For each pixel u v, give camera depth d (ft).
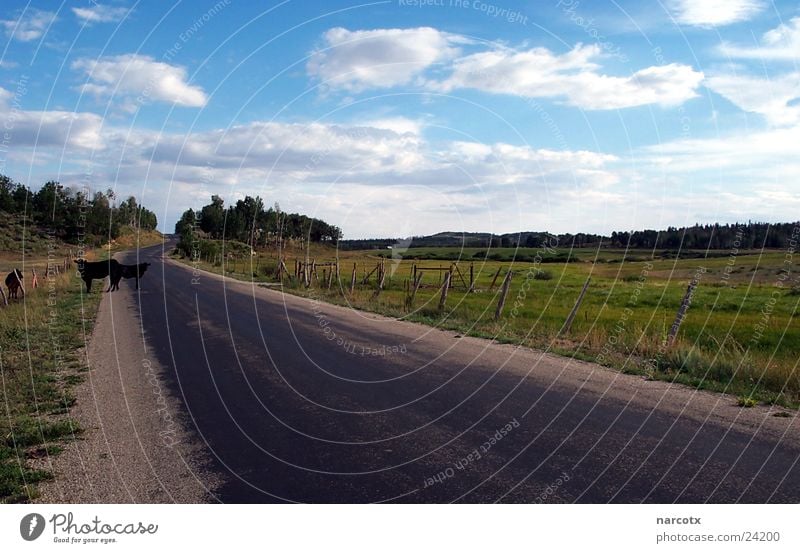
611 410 22.33
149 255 188.44
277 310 57.31
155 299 66.49
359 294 72.49
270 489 15.51
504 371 29.73
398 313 55.21
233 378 28.25
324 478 16.17
